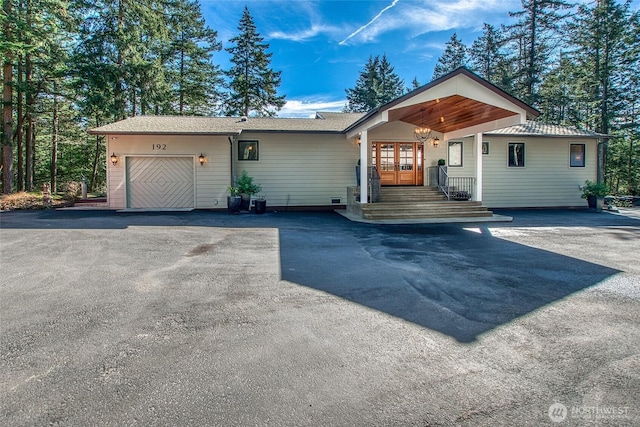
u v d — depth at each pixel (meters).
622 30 20.77
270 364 2.50
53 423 1.89
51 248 6.39
